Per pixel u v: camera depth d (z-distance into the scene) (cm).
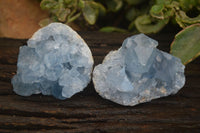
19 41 53
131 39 48
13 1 57
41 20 56
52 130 48
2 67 51
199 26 50
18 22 57
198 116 48
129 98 48
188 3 52
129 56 47
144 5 60
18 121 48
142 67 47
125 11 61
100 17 60
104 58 51
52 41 48
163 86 48
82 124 48
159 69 47
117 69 48
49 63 47
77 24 58
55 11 56
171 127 47
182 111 48
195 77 50
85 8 56
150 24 56
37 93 49
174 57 48
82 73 49
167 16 52
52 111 48
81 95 49
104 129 48
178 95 49
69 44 48
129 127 48
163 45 52
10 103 49
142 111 48
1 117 48
